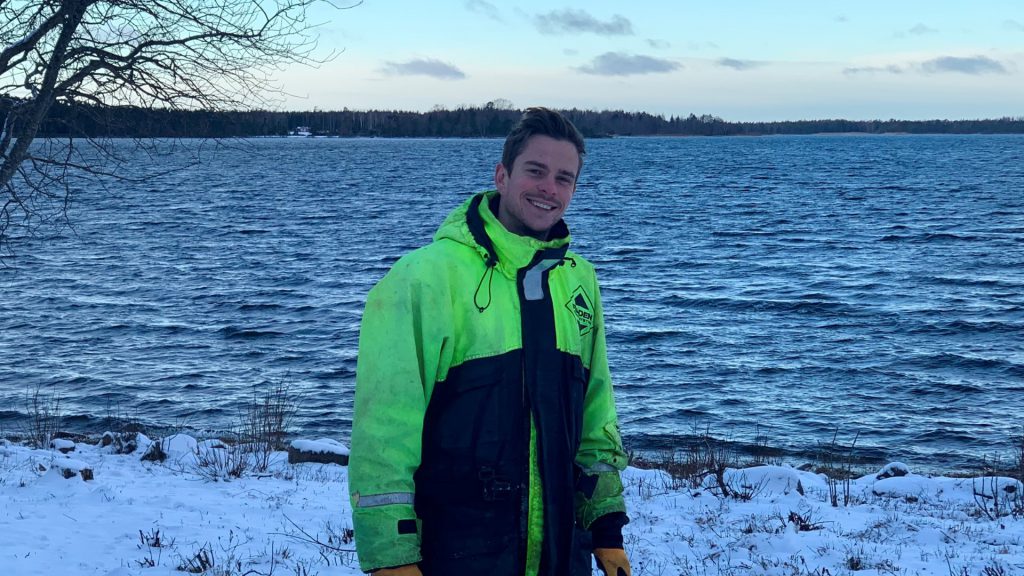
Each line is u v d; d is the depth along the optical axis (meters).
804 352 26.59
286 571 6.23
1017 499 9.65
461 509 2.01
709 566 6.77
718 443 17.97
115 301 35.03
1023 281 39.19
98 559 6.40
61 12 7.81
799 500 9.52
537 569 2.03
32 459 10.99
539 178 2.09
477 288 2.05
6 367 24.33
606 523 2.26
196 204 86.12
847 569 6.70
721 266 45.25
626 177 135.75
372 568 1.90
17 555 6.39
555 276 2.16
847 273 42.44
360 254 49.78
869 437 18.50
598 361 2.29
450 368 2.04
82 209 79.62
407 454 1.95
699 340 28.14
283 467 11.30
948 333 29.05
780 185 115.19
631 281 40.56
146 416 19.73
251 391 22.02
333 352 26.48
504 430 2.03
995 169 155.12
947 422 19.59
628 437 18.31
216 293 36.91
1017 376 23.70
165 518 7.84
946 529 8.10
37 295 36.22
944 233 58.56
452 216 2.15
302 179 130.75
